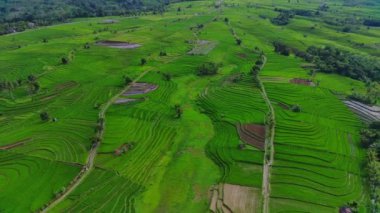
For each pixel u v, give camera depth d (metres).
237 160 97.06
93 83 149.50
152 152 101.00
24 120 117.81
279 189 86.56
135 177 90.06
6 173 90.19
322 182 89.62
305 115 124.38
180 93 142.50
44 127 113.00
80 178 89.06
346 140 109.31
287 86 151.12
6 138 106.31
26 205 79.50
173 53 195.00
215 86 150.50
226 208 80.25
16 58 178.12
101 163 95.12
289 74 168.00
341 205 82.19
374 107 135.88
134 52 193.12
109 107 127.25
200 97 138.75
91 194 83.38
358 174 93.56
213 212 79.19
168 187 86.94
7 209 78.31
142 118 119.62
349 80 165.38
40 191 84.06
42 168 92.12
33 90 138.38
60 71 161.00
